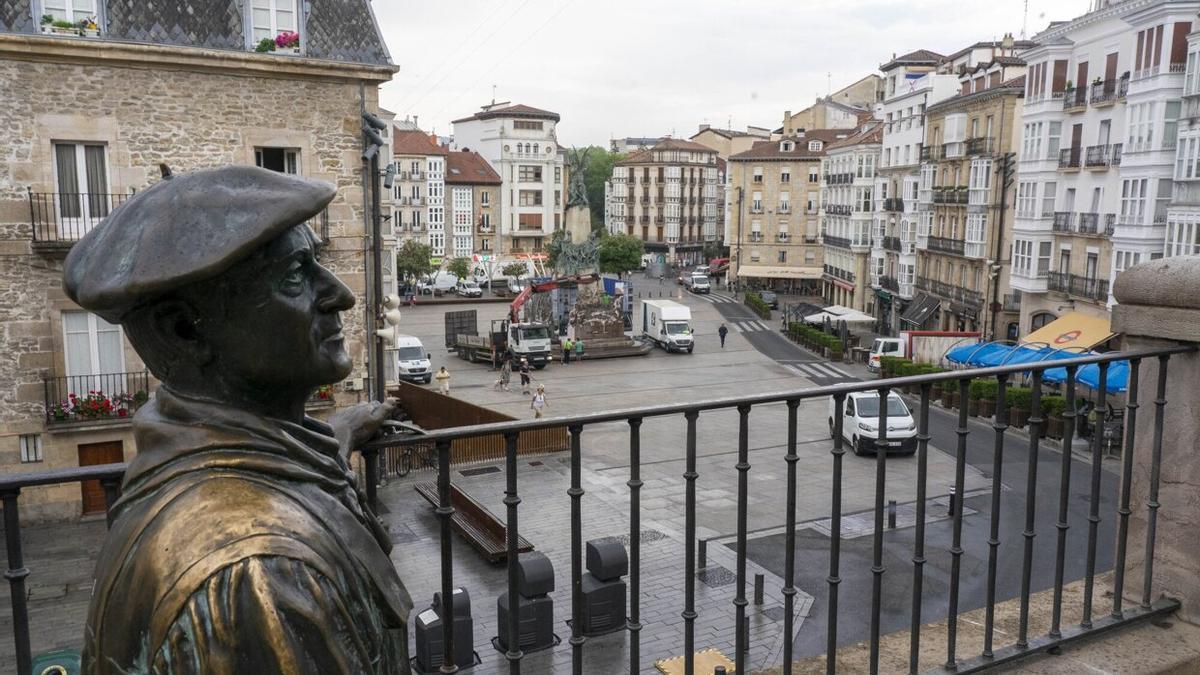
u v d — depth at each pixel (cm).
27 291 1725
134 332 159
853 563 1611
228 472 152
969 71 5169
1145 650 379
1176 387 397
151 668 135
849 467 2331
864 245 6862
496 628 1299
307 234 167
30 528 1764
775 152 8862
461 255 9212
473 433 262
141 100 1750
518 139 9575
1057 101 3897
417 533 1745
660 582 1506
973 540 1725
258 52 1822
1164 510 404
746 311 7244
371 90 1953
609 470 2317
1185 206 2981
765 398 320
